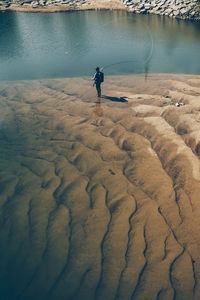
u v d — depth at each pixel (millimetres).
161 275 3295
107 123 6770
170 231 3836
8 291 3223
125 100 7953
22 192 4676
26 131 6684
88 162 5391
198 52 12484
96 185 4777
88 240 3781
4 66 11953
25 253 3643
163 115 6777
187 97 7594
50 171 5184
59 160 5500
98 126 6688
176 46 13352
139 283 3227
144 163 5207
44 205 4395
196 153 5230
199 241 3666
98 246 3693
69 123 6938
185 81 9109
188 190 4449
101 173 5066
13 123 7082
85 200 4461
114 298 3094
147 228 3902
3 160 5547
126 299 3074
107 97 8320
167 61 11680
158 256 3516
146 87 8836
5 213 4258
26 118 7328
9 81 10312
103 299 3090
